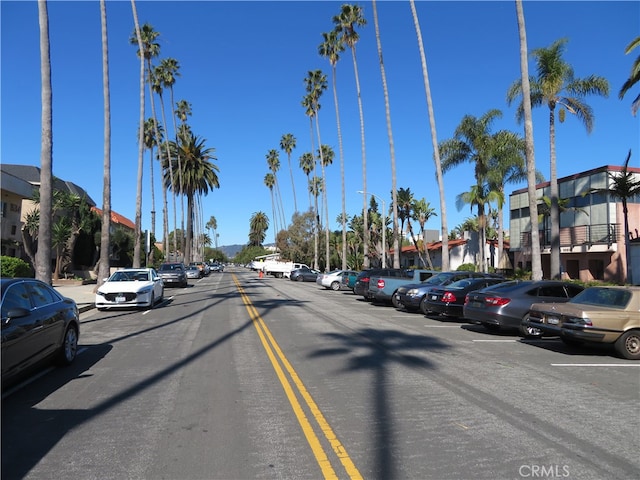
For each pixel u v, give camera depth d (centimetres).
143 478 430
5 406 641
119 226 7300
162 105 5650
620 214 2836
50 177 1534
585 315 998
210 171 6319
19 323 676
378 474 438
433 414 610
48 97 1529
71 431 548
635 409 636
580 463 463
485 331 1366
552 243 2459
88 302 2064
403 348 1077
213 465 457
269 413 611
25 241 3419
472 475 436
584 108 2398
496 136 3153
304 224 7425
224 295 2719
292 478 431
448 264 2684
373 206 6625
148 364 900
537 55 2412
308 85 5900
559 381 789
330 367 876
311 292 3138
